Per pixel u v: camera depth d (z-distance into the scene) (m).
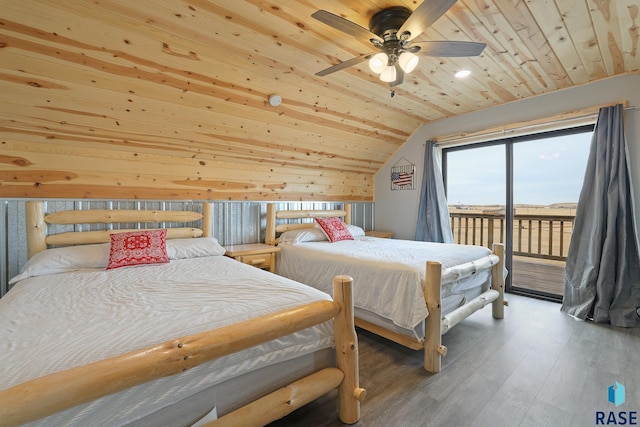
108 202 2.55
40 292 1.56
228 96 2.45
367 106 3.21
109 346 0.97
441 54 1.75
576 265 2.81
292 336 1.29
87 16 1.59
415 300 1.90
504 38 2.04
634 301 2.53
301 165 3.75
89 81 1.94
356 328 2.63
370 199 4.82
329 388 1.37
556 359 2.02
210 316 1.20
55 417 0.81
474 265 2.32
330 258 2.59
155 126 2.46
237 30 1.84
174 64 2.03
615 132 2.60
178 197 2.92
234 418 1.08
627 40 2.05
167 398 0.98
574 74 2.63
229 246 3.22
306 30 1.88
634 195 2.61
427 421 1.45
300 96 2.73
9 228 2.16
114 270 2.06
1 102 1.88
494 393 1.67
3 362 0.87
